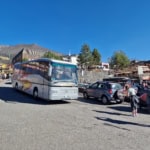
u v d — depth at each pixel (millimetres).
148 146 7480
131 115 13750
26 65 22406
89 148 7043
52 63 17422
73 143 7500
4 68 73000
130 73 48625
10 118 11164
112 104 19078
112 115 13445
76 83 18375
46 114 12719
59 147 7035
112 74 55094
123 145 7492
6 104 16062
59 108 15336
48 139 7855
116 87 19172
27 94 23172
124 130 9656
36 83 19422
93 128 9781
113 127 10156
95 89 20125
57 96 17312
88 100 21000
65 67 17938
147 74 41625
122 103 19734
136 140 8148
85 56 86938
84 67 82312
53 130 9141
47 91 17469
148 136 8781
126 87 20328
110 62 95375
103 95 19094
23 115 12102
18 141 7512
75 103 18594
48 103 17922
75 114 13141
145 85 23031
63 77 17719
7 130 8891
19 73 24625
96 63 96500
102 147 7188
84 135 8562
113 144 7555
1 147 6863
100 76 54844
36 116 11969
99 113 13953
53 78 17297
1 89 27328
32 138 7910
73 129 9445
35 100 19312
